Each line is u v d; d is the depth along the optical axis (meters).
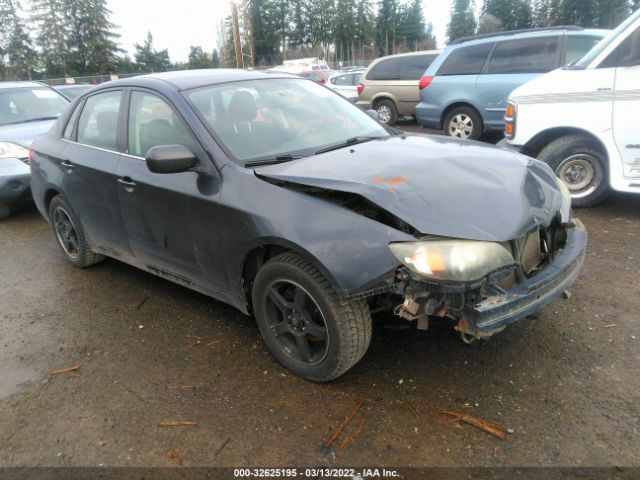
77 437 2.65
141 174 3.56
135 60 72.00
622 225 5.11
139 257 3.95
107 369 3.22
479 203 2.61
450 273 2.35
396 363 3.07
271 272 2.88
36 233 6.21
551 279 2.66
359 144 3.49
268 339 3.10
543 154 5.63
